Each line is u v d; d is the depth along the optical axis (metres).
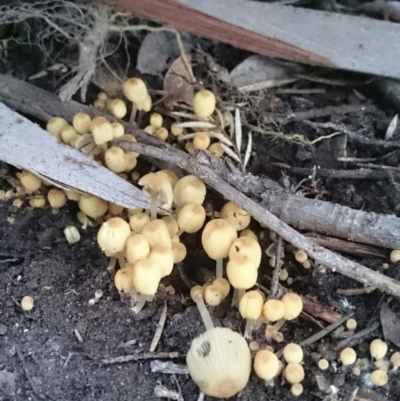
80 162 0.21
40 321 0.20
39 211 0.23
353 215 0.21
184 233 0.22
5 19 0.24
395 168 0.23
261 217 0.20
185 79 0.26
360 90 0.26
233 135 0.25
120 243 0.19
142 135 0.23
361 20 0.24
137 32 0.26
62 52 0.26
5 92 0.24
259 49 0.25
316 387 0.19
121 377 0.19
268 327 0.19
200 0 0.24
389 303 0.20
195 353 0.17
